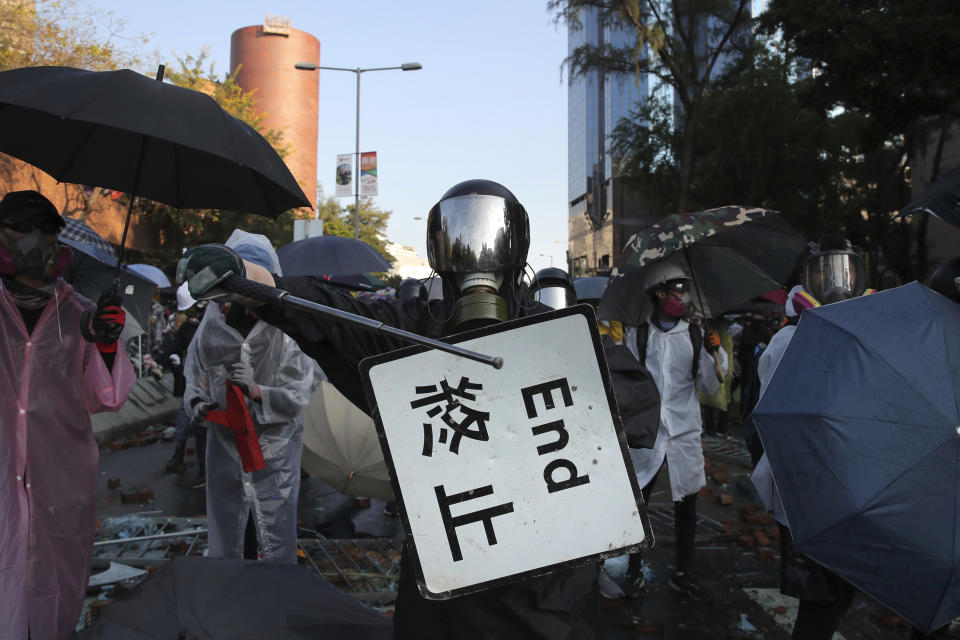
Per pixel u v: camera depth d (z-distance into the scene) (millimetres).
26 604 2477
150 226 22828
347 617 2277
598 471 1616
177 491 6672
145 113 2326
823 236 3180
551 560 1607
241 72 48375
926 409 2021
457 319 1804
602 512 1610
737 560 4789
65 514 2643
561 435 1623
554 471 1619
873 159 26656
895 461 2002
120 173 2961
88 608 3764
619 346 2438
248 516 3393
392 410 1635
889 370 2109
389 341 1919
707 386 4305
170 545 4801
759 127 22797
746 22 20922
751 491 6746
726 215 4508
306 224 12414
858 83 13727
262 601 2236
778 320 10703
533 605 1769
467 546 1611
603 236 72562
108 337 2645
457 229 1813
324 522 5750
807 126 22844
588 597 1880
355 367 1978
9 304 2539
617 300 4543
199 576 2312
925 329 2172
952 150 24094
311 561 4664
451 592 1604
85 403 2748
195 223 22781
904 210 3695
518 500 1616
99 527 5402
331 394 4430
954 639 3395
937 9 12844
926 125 22891
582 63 21859
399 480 1623
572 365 1627
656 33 19641
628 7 19359
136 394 11141
